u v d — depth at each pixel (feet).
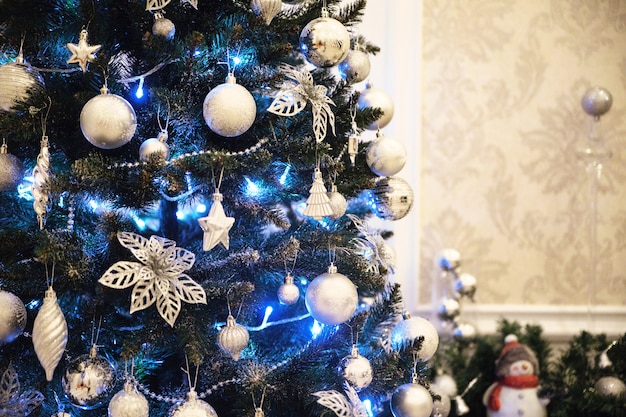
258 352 5.10
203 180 4.73
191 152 4.84
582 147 7.37
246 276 4.93
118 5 4.81
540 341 6.82
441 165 7.32
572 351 6.69
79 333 4.68
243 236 5.13
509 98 7.31
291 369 4.90
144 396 4.68
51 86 4.68
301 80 4.84
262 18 4.75
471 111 7.30
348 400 4.92
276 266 4.88
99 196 4.63
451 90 7.29
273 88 4.84
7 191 4.82
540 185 7.37
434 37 7.25
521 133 7.33
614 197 7.39
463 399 6.63
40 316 4.33
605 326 7.38
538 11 7.28
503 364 6.42
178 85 4.90
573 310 7.41
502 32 7.28
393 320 5.53
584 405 6.29
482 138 7.32
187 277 4.51
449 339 7.14
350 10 5.25
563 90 7.33
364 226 5.25
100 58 4.48
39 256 4.23
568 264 7.39
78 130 4.76
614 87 7.36
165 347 4.82
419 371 5.33
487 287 7.38
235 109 4.55
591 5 7.30
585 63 7.33
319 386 4.87
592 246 7.39
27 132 4.50
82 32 4.48
